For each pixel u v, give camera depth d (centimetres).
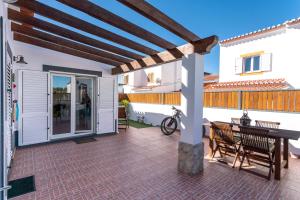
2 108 154
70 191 323
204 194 322
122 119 932
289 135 383
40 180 361
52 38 494
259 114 637
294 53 762
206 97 813
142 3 287
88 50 566
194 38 380
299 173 415
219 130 478
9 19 367
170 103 972
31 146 583
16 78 556
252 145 411
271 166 384
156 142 668
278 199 309
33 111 586
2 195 155
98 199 301
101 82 755
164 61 490
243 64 997
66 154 518
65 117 689
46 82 613
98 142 657
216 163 472
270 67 887
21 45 566
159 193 323
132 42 467
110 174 394
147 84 1781
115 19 346
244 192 330
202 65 411
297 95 552
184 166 409
